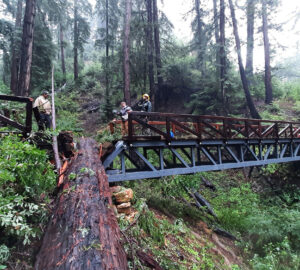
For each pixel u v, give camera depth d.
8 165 2.19
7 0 16.30
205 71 14.69
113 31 19.05
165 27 14.24
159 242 3.77
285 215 6.94
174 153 5.55
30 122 3.78
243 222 7.04
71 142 4.48
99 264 1.25
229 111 13.12
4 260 1.67
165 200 6.31
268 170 10.09
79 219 1.71
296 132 9.24
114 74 15.84
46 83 16.62
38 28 16.23
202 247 4.78
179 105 14.91
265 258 5.39
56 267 1.24
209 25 14.49
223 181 10.01
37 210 2.24
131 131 4.88
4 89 10.93
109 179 4.66
